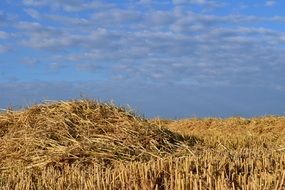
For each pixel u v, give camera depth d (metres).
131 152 11.60
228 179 7.89
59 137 11.94
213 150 11.10
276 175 7.91
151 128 13.02
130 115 13.44
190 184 7.73
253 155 9.98
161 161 8.85
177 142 13.02
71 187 8.57
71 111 13.13
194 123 24.16
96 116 13.02
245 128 21.92
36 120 12.84
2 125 13.16
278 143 15.92
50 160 10.76
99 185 8.27
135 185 8.13
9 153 11.59
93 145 11.55
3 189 8.60
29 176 9.46
